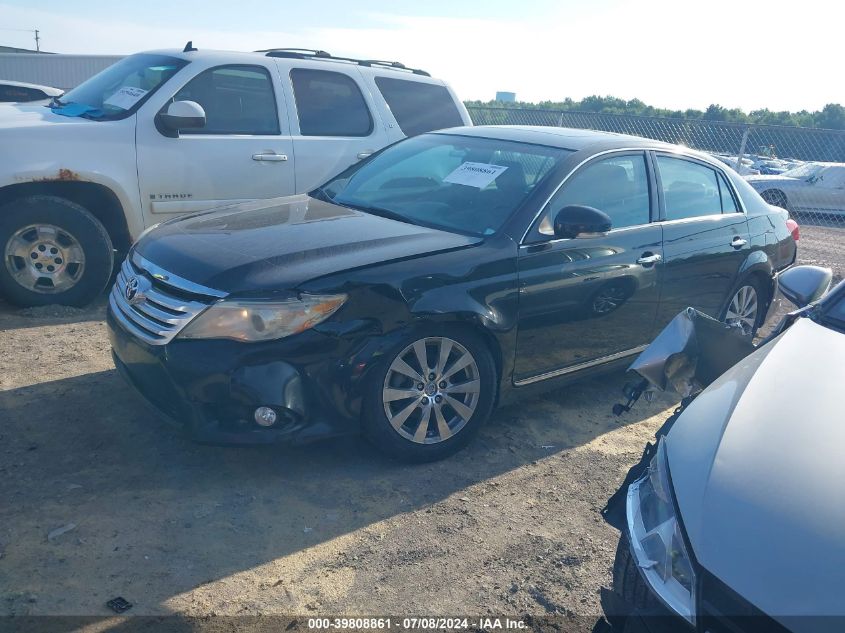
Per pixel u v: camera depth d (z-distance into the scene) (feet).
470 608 9.25
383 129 22.94
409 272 11.73
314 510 10.98
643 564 6.72
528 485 12.25
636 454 13.74
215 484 11.44
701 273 16.28
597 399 16.19
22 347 16.25
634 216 15.12
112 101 20.01
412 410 12.08
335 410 11.34
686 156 16.71
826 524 5.96
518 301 12.85
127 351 11.94
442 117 24.29
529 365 13.51
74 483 11.16
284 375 10.90
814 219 51.75
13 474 11.25
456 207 13.96
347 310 11.16
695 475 6.80
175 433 12.83
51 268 18.67
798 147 42.24
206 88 20.12
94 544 9.79
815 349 8.46
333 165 21.89
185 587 9.17
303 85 21.70
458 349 12.36
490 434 13.94
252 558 9.82
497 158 14.93
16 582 8.96
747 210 17.98
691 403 8.23
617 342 14.98
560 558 10.38
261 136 20.81
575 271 13.60
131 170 18.92
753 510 6.20
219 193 20.26
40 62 69.41
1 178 17.35
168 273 11.70
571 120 46.65
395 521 10.87
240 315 10.80
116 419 13.20
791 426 7.01
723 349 9.49
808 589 5.56
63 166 18.01
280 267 11.29
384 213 14.25
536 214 13.37
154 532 10.15
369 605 9.14
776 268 18.70
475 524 10.98
